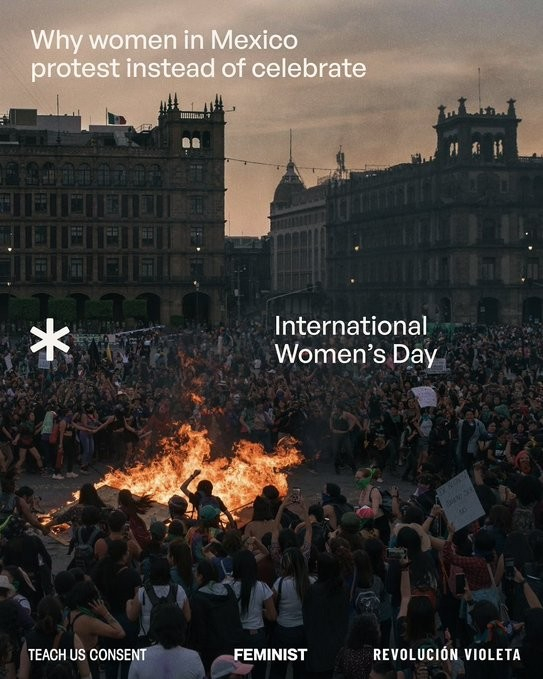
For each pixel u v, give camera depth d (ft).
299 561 44.27
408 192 547.49
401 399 118.83
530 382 161.89
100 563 45.39
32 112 530.27
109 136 520.01
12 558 50.08
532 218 507.30
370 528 57.26
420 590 44.75
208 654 42.37
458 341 286.05
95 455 120.78
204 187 500.74
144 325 482.28
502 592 50.19
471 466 99.45
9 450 106.63
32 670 37.70
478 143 508.94
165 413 116.78
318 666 43.21
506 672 41.68
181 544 45.19
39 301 479.41
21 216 492.95
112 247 497.87
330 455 121.49
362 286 595.88
